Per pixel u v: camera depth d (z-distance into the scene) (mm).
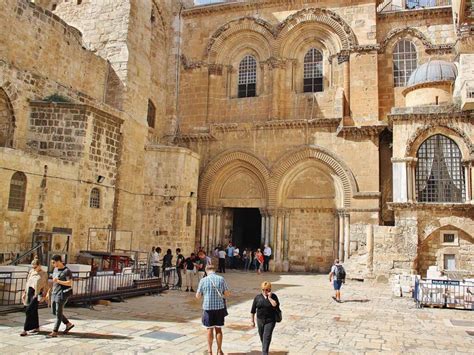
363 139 28766
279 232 30078
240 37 33438
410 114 24969
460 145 24172
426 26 30281
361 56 30078
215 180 31859
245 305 16422
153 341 10562
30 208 17703
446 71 26500
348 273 25297
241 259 33250
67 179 19594
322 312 15609
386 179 29188
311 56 32125
